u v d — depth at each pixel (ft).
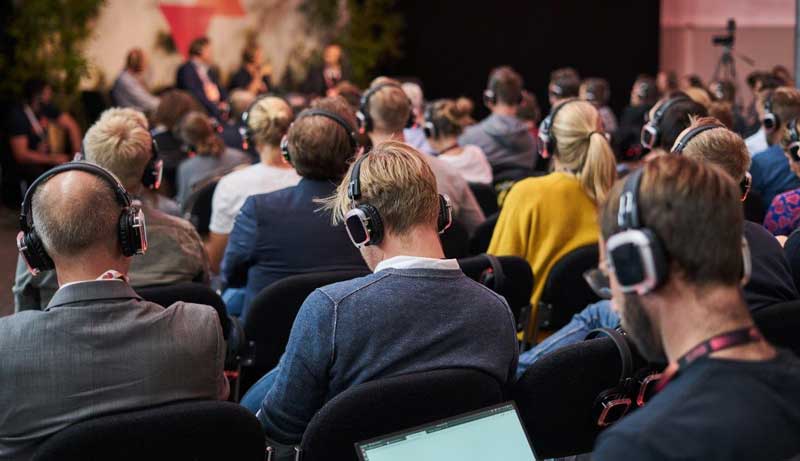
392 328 6.36
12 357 6.00
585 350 6.81
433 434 5.70
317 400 6.54
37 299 9.10
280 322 9.27
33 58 28.32
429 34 41.06
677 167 4.13
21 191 26.43
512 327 6.82
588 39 39.99
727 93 24.58
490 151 19.66
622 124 25.80
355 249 9.91
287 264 9.84
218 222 12.78
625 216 4.14
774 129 13.07
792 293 7.84
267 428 6.70
